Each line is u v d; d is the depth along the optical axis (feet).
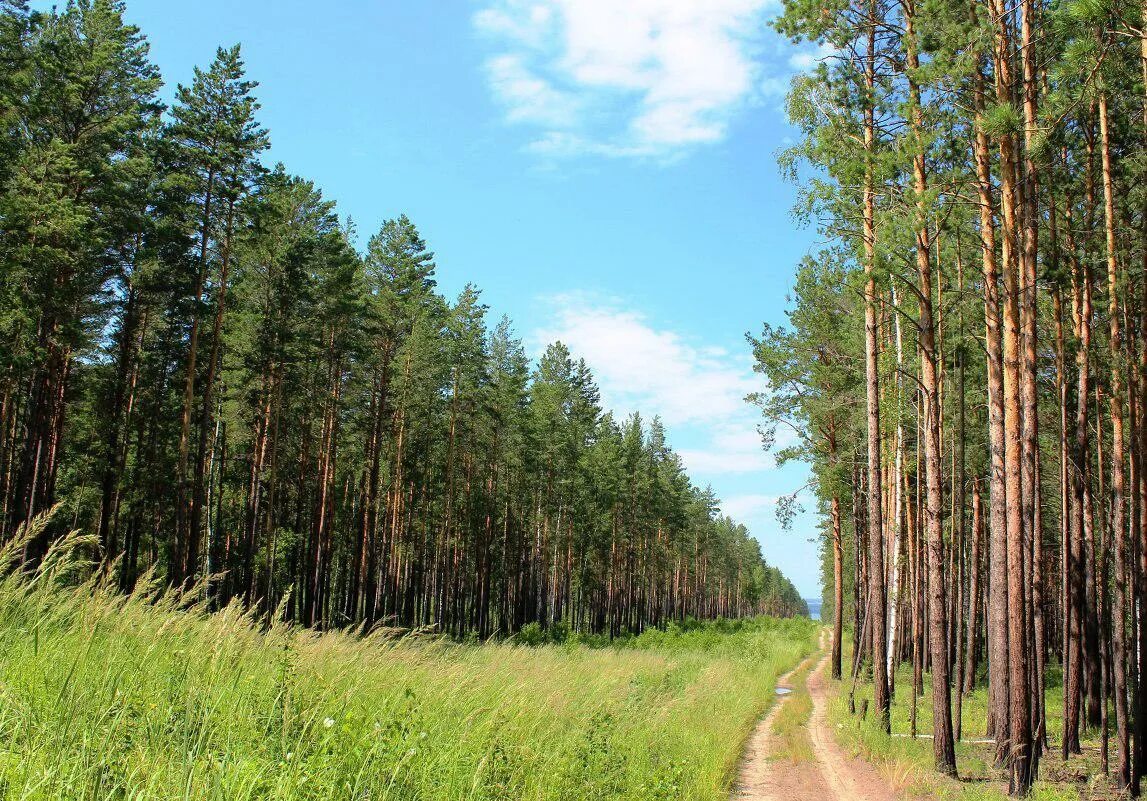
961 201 46.55
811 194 51.44
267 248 102.32
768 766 39.88
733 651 128.16
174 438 111.65
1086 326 52.34
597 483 193.57
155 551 113.91
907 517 73.72
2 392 85.87
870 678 95.66
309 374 118.32
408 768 16.37
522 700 28.30
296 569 141.08
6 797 10.01
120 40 86.79
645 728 37.22
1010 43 42.57
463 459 152.05
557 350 192.34
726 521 415.85
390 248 130.93
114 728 12.85
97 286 88.17
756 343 99.71
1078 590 55.01
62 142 74.59
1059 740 57.21
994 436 42.16
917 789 34.30
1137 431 46.62
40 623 17.13
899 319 67.05
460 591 163.84
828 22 50.01
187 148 85.97
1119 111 46.34
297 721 16.71
